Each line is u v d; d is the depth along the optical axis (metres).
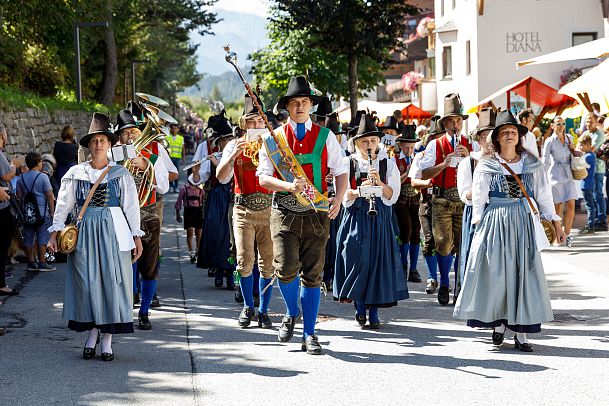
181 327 8.41
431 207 10.15
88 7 30.98
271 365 6.80
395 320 8.68
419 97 42.28
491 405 5.66
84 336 7.97
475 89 32.19
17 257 13.35
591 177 15.46
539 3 31.53
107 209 6.97
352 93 32.34
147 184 8.23
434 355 7.09
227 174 8.23
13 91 21.52
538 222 7.16
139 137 8.24
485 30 31.73
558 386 6.10
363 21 31.27
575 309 8.98
